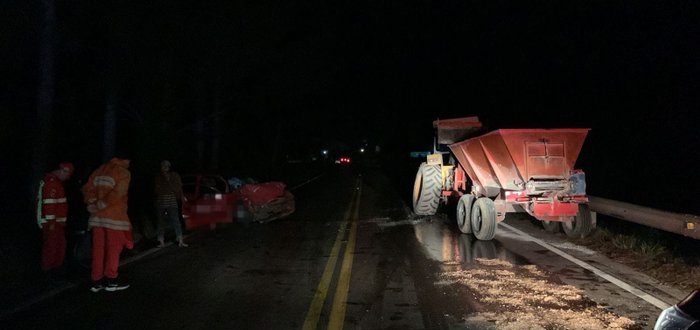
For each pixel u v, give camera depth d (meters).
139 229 13.66
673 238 12.32
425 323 6.74
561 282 8.62
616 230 13.18
